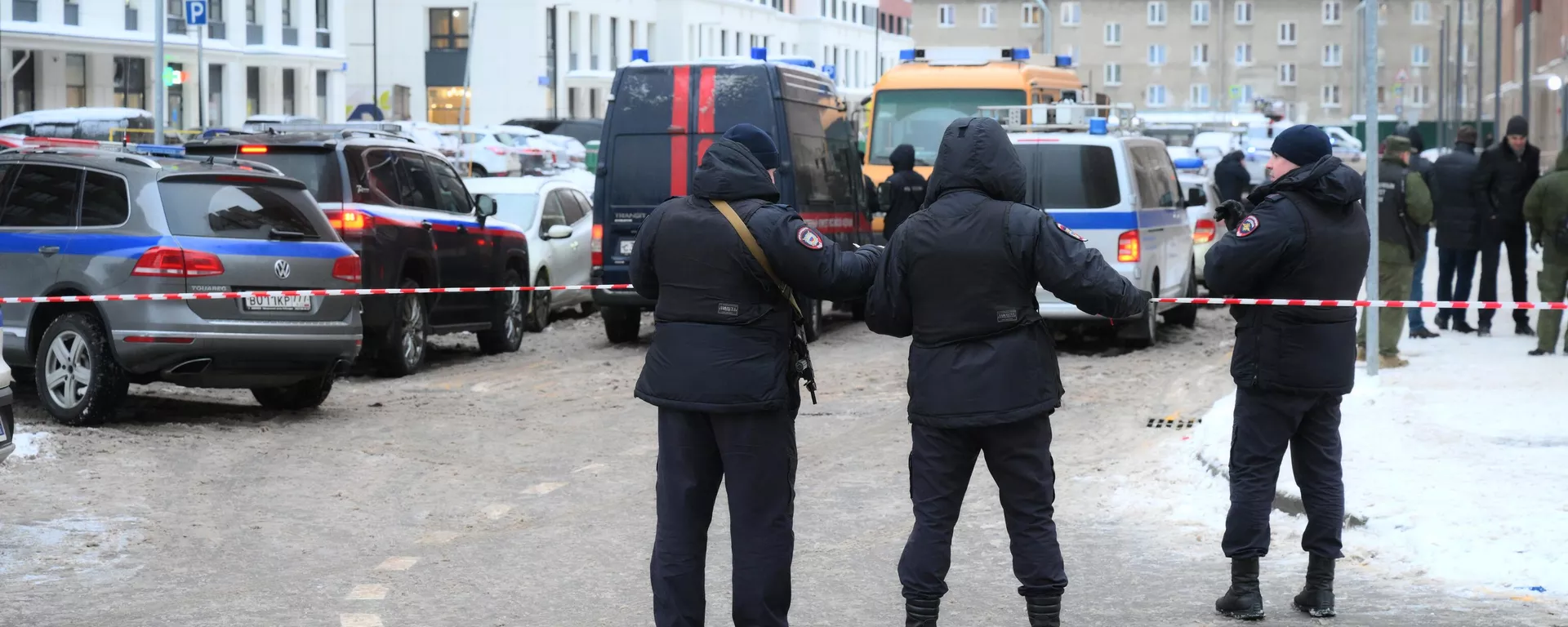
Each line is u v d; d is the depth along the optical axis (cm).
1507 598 669
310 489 929
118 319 1080
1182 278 1772
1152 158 1684
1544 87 3575
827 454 1055
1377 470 865
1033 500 581
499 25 6900
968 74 2211
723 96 1655
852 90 10288
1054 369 581
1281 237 635
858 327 1912
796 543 801
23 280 1118
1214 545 783
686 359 571
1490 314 1573
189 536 809
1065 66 2500
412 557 771
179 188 1106
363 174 1402
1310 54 9600
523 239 1681
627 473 988
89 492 902
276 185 1160
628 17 7794
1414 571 713
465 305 1553
